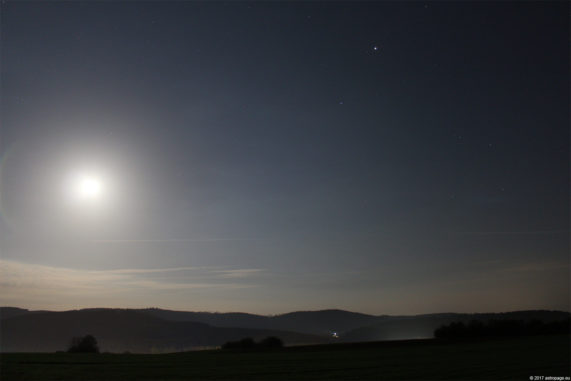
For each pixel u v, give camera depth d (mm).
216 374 30891
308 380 27672
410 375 29047
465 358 38281
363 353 47656
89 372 31922
